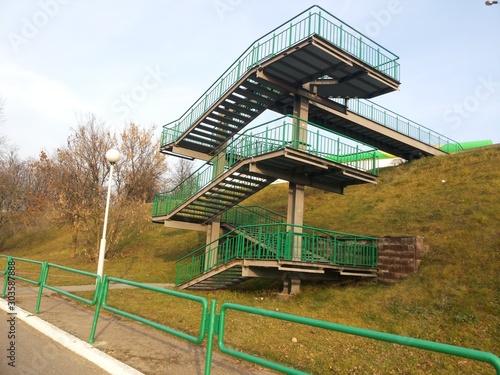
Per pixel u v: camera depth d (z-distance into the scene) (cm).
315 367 570
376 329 845
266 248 1170
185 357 575
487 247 1033
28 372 487
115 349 591
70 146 2419
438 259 1080
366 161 1326
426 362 610
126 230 2892
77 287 1373
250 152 1194
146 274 1919
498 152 1819
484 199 1359
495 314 778
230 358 582
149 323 512
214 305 422
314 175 1276
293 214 1273
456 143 2555
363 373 557
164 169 2586
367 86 1343
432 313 859
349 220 1736
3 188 3123
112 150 1191
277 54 1152
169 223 1585
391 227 1470
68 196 2398
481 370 586
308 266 1109
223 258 1373
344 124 1798
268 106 1410
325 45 1103
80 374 493
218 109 1389
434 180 1822
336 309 1019
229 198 1447
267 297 1237
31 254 2970
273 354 618
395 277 1138
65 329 697
